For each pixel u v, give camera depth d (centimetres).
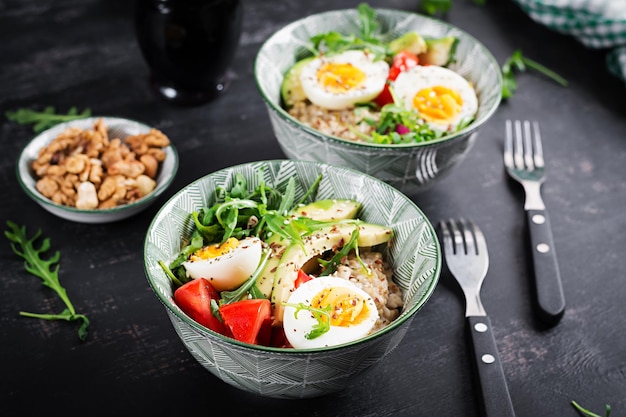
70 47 76
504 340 55
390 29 68
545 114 72
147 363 53
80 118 65
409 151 56
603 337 56
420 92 63
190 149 67
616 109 73
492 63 64
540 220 61
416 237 52
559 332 56
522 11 83
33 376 52
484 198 65
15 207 62
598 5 75
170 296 49
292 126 58
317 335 47
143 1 65
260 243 51
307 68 64
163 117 70
